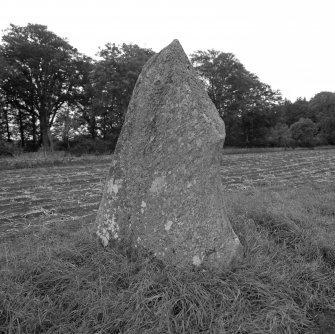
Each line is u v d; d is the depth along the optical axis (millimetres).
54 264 3020
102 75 25812
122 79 25062
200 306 2488
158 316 2404
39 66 31469
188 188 3020
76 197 7445
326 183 9406
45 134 32594
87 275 2869
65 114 34594
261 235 3883
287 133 41750
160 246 3037
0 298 2533
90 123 32594
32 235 4285
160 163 3143
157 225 3076
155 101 3270
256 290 2779
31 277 2838
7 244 3990
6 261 3152
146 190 3182
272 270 3086
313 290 3008
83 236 3721
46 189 8547
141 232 3156
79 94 33938
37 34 30984
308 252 3645
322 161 18266
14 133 35594
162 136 3174
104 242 3420
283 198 6461
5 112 33031
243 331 2389
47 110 33750
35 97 33062
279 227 4180
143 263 2949
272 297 2732
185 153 3059
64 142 30031
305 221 4535
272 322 2465
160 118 3211
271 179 10484
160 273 2816
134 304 2518
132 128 3408
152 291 2619
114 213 3381
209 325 2393
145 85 3400
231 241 3092
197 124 3072
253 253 3357
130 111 3479
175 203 3031
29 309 2500
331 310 2838
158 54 3422
